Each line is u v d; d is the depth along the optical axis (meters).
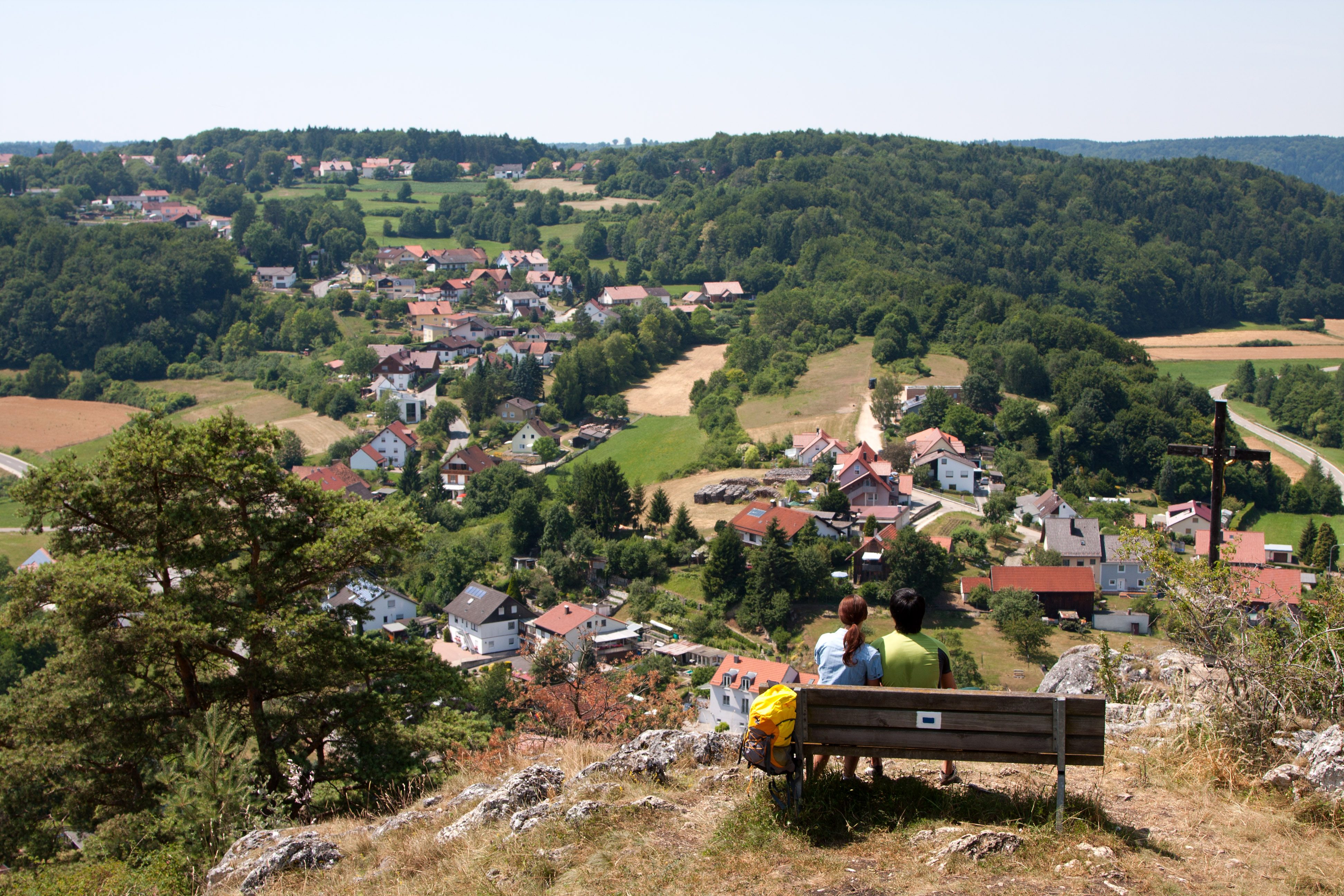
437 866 8.87
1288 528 86.12
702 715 45.16
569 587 71.19
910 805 8.38
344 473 96.75
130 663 17.19
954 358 124.31
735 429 105.06
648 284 189.38
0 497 86.19
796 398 115.50
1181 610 10.78
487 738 18.28
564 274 192.25
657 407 123.88
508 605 63.09
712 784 9.62
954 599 63.84
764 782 9.02
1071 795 8.44
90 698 16.80
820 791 8.45
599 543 75.06
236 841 11.16
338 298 165.88
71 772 17.14
